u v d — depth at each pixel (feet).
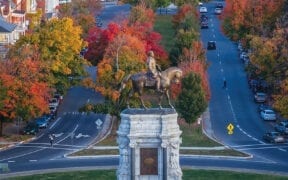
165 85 350.02
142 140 343.05
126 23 654.53
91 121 553.23
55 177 415.64
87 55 635.66
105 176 416.46
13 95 499.51
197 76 514.68
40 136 516.73
